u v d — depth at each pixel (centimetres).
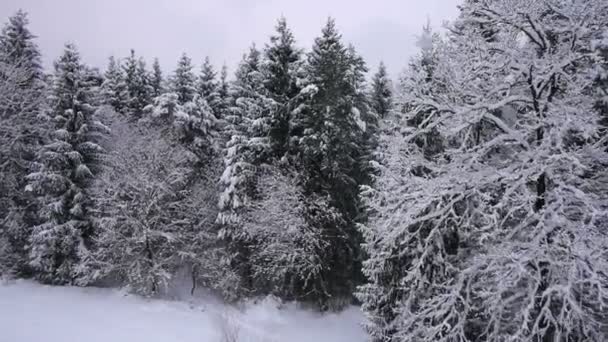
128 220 1873
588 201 730
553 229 782
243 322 1673
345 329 1678
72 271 1912
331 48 1761
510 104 967
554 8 855
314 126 1708
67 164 1977
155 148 1989
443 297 861
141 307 1755
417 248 1021
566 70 866
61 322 1473
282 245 1714
